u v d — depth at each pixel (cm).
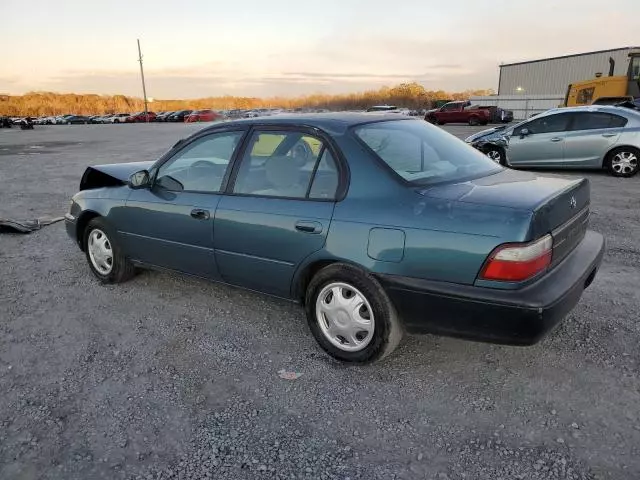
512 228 265
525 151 1112
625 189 896
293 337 376
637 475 236
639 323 377
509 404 290
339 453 258
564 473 239
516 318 267
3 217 803
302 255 330
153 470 250
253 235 352
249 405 298
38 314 429
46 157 1797
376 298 306
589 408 284
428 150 352
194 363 345
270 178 354
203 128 407
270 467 249
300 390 311
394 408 291
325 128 338
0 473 250
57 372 339
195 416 290
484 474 241
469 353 343
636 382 305
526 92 4697
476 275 273
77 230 497
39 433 279
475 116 3491
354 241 306
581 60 4212
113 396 310
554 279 283
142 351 363
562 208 295
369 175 313
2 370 343
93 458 259
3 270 540
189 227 393
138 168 527
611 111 1026
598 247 344
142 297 457
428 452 256
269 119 370
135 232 440
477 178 335
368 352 320
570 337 358
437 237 281
